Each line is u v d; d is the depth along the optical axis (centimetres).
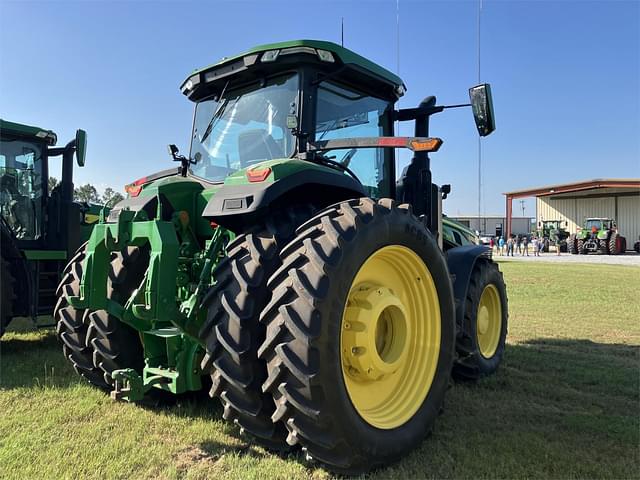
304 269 234
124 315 288
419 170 439
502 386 404
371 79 359
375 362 264
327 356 226
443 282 306
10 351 517
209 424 302
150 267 246
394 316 290
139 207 321
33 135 627
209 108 384
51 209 635
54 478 236
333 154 342
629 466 259
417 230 289
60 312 364
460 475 248
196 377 281
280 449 257
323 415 223
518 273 1572
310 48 314
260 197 254
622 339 596
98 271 284
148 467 249
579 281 1321
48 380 395
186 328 255
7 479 235
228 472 243
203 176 376
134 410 326
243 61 333
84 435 285
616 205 3769
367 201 271
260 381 240
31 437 282
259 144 341
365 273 279
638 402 362
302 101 322
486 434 299
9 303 534
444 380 300
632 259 2638
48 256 605
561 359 492
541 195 3969
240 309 239
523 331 646
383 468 254
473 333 421
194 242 339
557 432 304
